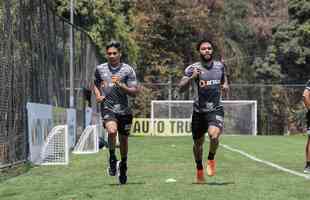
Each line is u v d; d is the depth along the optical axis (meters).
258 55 134.12
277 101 108.62
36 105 36.25
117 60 24.19
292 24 117.38
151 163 36.38
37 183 26.48
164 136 87.81
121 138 24.47
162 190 23.02
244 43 138.50
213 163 24.16
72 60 51.91
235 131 98.31
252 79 127.00
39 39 39.38
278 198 21.12
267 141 69.38
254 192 22.58
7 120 31.47
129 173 30.14
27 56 35.88
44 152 36.19
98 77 24.36
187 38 110.75
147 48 107.19
